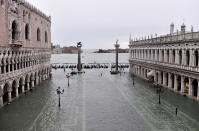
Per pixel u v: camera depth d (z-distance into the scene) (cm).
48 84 6575
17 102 4378
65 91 5531
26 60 5500
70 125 3112
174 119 3341
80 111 3797
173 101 4409
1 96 4006
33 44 6134
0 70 3950
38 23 6675
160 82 6384
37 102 4388
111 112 3741
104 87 6144
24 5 5319
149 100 4550
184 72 4822
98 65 13650
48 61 8138
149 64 7094
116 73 9575
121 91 5544
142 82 7031
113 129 2959
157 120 3306
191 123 3159
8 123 3180
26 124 3142
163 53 6216
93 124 3153
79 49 10219
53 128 2995
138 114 3616
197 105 4081
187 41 4722
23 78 5184
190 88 4700
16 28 4897
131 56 9719
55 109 3909
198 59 4359
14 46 4606
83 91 5553
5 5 4253
